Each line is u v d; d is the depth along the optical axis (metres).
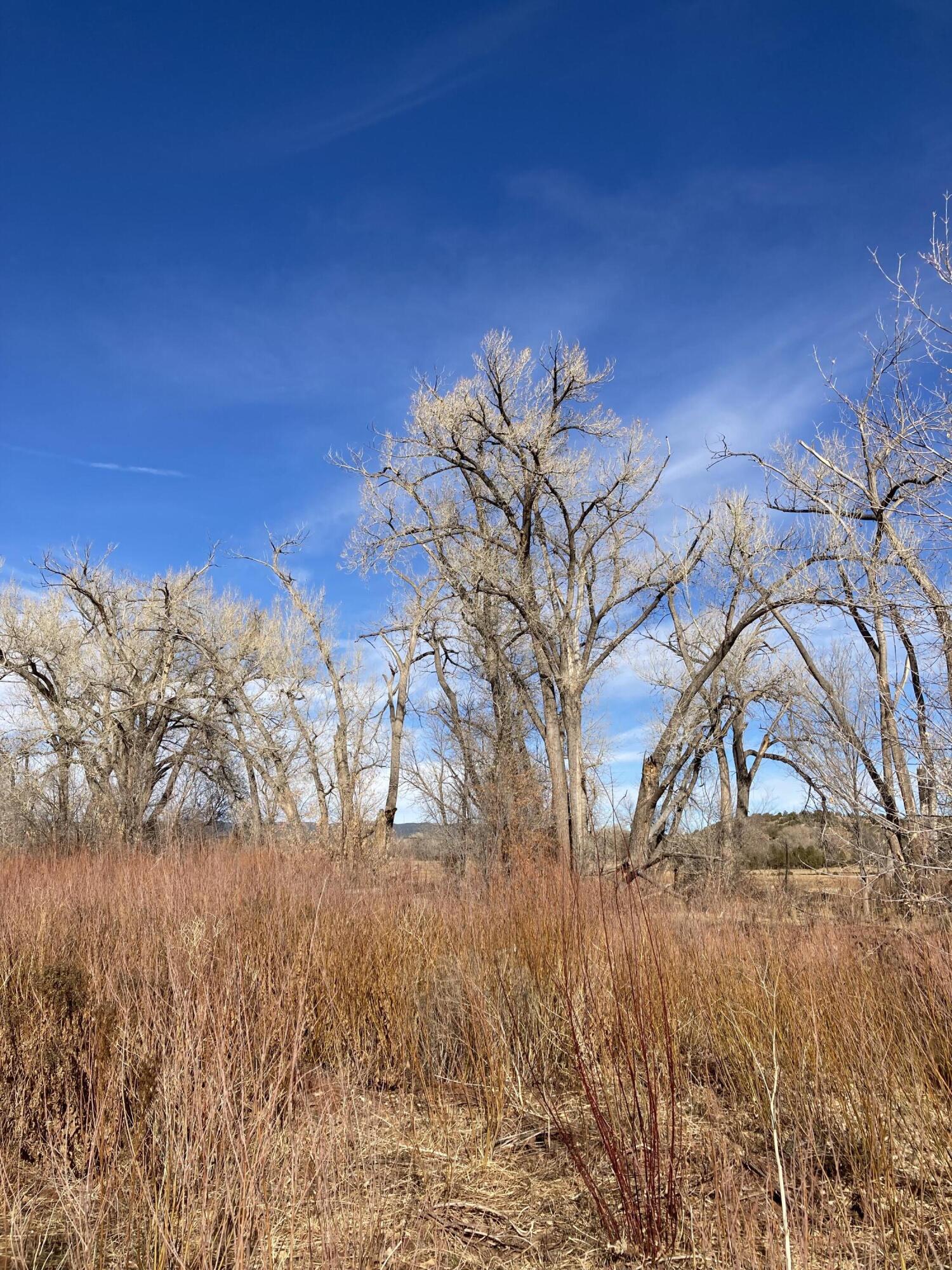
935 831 7.69
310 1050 5.11
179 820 15.73
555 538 20.67
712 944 6.46
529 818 16.17
